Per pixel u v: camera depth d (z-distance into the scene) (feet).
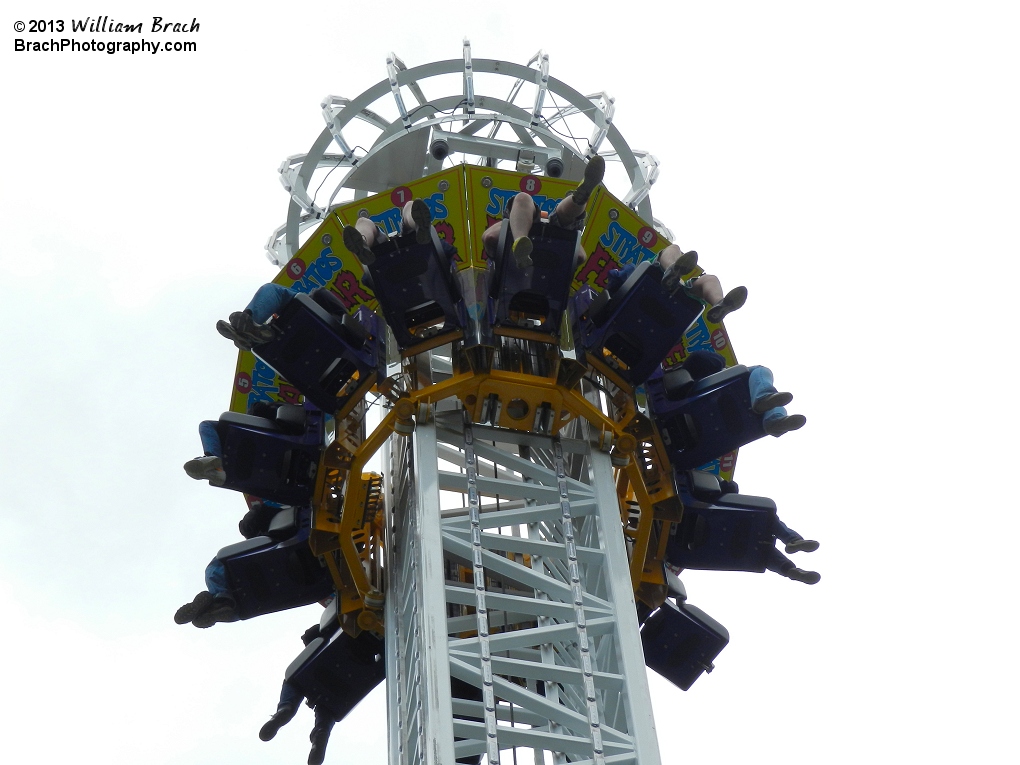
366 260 79.10
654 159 107.86
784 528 90.63
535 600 75.97
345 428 85.61
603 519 80.84
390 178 107.96
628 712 72.28
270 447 87.04
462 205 88.63
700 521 90.84
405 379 83.92
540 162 106.63
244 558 89.81
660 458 87.56
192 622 89.15
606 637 77.51
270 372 94.58
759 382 87.45
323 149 105.81
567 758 77.41
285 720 93.97
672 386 88.69
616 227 91.09
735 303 81.10
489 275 84.69
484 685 69.36
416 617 77.82
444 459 98.99
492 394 82.23
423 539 75.97
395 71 103.71
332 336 82.48
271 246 107.55
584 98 105.09
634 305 83.51
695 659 96.17
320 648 93.30
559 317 82.74
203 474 82.99
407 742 77.92
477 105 108.17
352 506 86.33
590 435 85.05
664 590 90.63
